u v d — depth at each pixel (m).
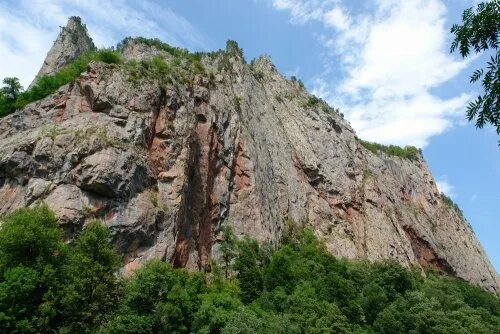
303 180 142.12
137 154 78.69
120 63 97.94
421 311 88.88
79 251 54.12
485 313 112.88
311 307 75.44
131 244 70.69
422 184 195.88
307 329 70.31
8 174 73.62
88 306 49.75
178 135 90.56
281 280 88.69
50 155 73.00
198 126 101.25
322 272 95.88
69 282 50.81
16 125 84.56
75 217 67.00
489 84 14.39
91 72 87.00
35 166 72.25
